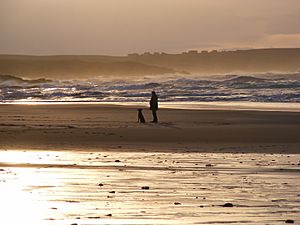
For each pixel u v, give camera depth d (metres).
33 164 44.50
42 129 76.88
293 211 26.56
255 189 32.66
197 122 90.44
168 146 59.53
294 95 176.88
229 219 24.72
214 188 33.09
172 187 33.38
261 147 58.69
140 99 178.00
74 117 99.88
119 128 78.75
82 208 27.12
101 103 152.12
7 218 24.83
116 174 38.72
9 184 34.06
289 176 37.91
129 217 25.05
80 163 45.22
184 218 24.91
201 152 54.38
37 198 29.70
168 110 117.94
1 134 70.06
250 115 103.81
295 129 77.12
